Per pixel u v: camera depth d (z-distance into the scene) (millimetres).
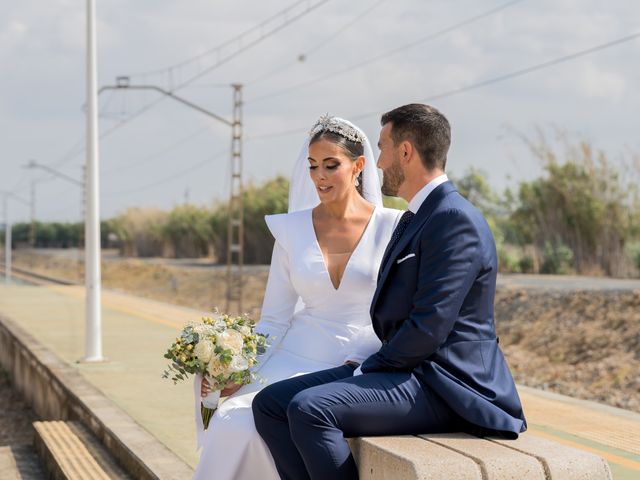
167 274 47344
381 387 3322
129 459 6227
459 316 3375
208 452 3846
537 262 29344
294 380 3652
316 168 4117
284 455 3600
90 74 11320
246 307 30094
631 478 5324
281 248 4285
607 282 22391
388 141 3562
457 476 2957
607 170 27484
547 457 3023
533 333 17141
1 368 16531
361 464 3293
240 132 30188
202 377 4062
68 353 12320
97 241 11352
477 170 32469
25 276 57000
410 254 3422
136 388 9156
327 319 4152
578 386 12555
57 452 6945
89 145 11344
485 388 3344
